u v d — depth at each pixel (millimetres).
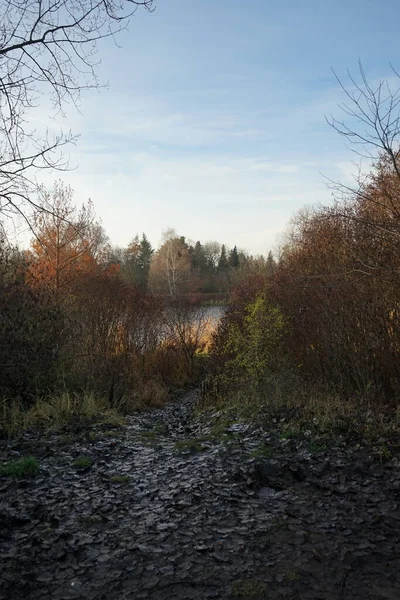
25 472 5379
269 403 8938
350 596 2996
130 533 3916
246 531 3896
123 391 12297
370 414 7129
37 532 3912
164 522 4117
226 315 17719
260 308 11523
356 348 8562
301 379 9836
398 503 4363
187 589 3113
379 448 5801
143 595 3057
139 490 4953
